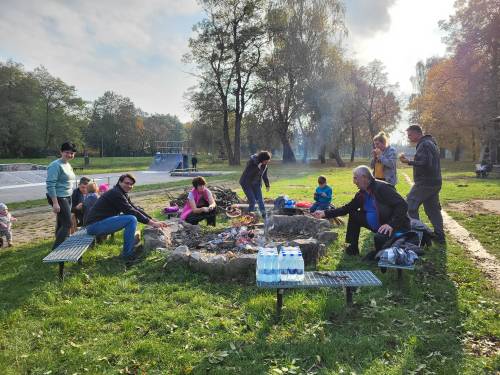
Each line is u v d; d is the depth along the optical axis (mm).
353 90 42688
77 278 5711
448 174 30922
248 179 10258
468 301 4867
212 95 48781
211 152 72375
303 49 41094
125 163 59875
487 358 3617
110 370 3498
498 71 36625
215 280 5680
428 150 7281
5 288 5508
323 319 4422
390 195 5949
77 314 4613
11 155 71562
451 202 13539
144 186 21031
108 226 6695
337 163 52250
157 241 6957
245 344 3900
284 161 50719
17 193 19219
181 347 3855
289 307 4645
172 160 40906
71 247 6141
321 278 4648
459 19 37781
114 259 6656
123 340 4016
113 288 5363
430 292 5172
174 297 5070
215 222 8914
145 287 5402
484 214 10922
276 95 45406
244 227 7691
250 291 5230
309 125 44750
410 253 5258
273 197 14797
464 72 37750
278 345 3855
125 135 98375
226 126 49750
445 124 43469
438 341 3926
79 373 3467
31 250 7742
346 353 3705
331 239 7488
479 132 40531
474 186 19359
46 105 75188
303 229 8117
